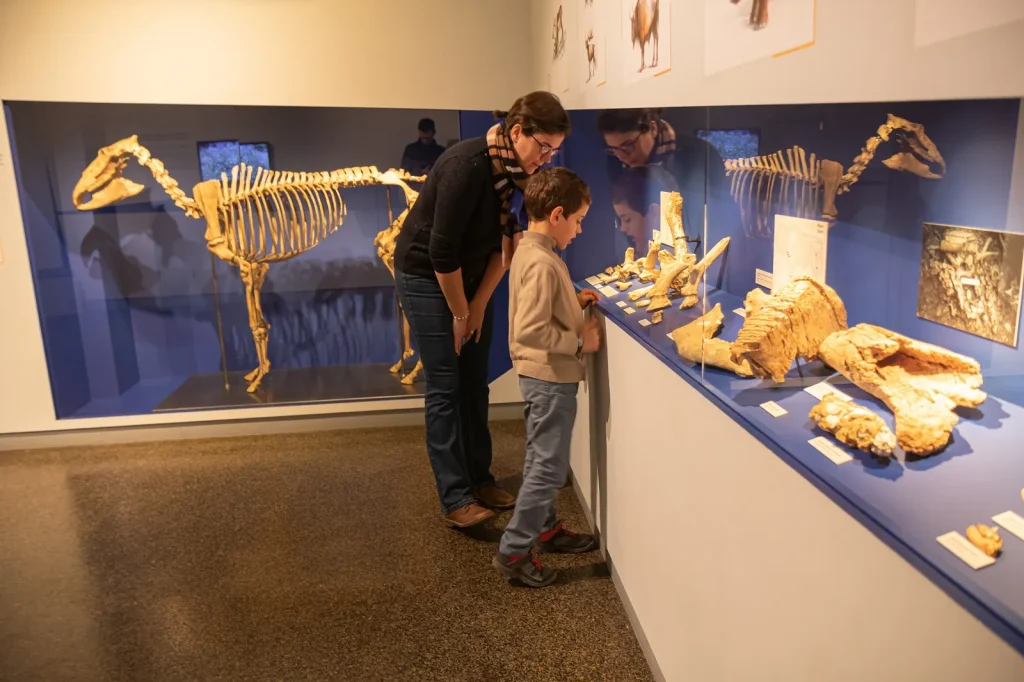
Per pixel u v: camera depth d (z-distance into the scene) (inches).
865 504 37.2
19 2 132.8
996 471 38.4
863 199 47.4
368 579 97.8
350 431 153.2
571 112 114.3
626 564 86.7
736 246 62.9
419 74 145.0
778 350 52.4
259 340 150.7
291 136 146.7
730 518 54.1
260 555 104.7
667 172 77.5
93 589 97.1
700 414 59.1
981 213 40.9
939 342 45.3
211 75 139.8
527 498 89.6
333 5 140.5
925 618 32.5
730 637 55.7
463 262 101.4
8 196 138.7
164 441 150.6
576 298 87.4
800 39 46.7
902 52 37.5
